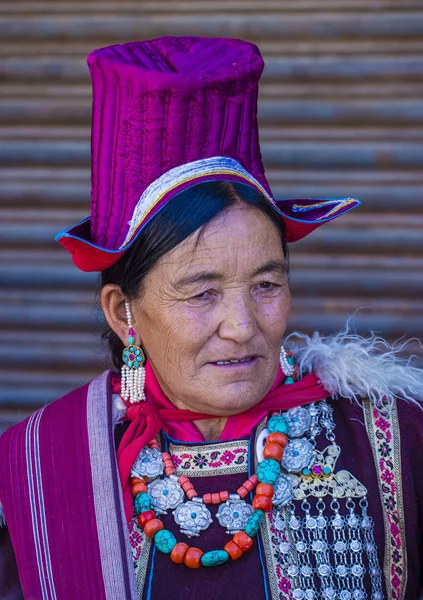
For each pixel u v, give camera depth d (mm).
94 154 1407
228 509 1372
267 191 1401
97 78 1363
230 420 1452
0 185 2846
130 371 1481
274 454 1393
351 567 1342
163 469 1426
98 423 1466
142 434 1453
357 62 2715
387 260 2781
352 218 2773
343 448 1418
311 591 1326
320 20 2699
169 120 1327
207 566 1344
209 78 1313
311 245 2787
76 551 1401
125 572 1365
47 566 1413
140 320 1403
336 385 1455
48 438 1480
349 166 2754
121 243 1379
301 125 2754
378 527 1372
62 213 2857
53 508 1434
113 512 1397
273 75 2738
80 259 1384
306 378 1489
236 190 1306
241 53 1347
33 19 2764
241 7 2717
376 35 2697
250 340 1323
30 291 2883
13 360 2900
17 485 1466
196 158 1339
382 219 2768
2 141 2826
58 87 2795
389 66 2705
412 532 1389
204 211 1287
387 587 1380
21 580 1438
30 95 2801
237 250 1296
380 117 2729
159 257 1316
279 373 1500
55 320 2879
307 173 2768
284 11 2705
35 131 2820
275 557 1347
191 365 1346
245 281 1312
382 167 2748
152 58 1361
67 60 2779
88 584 1384
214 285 1309
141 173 1354
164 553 1373
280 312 1357
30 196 2842
